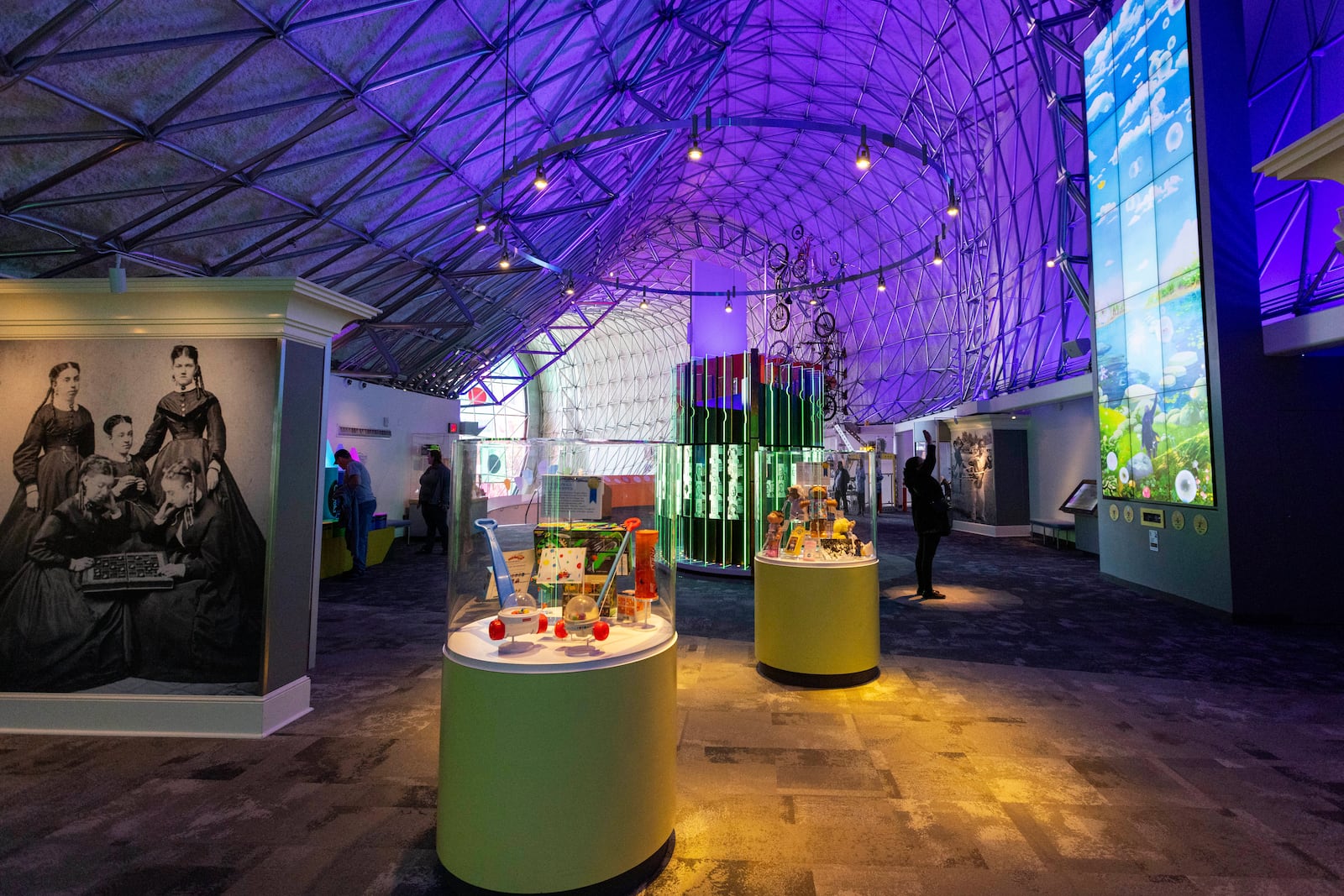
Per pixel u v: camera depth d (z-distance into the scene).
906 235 23.17
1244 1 7.52
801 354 27.00
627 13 9.12
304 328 3.60
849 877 2.14
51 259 6.93
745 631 5.66
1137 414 7.46
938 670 4.50
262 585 3.36
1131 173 7.56
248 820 2.45
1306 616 5.94
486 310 16.22
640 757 2.11
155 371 3.45
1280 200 7.12
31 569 3.39
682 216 29.55
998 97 15.62
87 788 2.71
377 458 13.67
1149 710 3.71
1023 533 13.52
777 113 21.67
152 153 6.04
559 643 2.19
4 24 4.35
